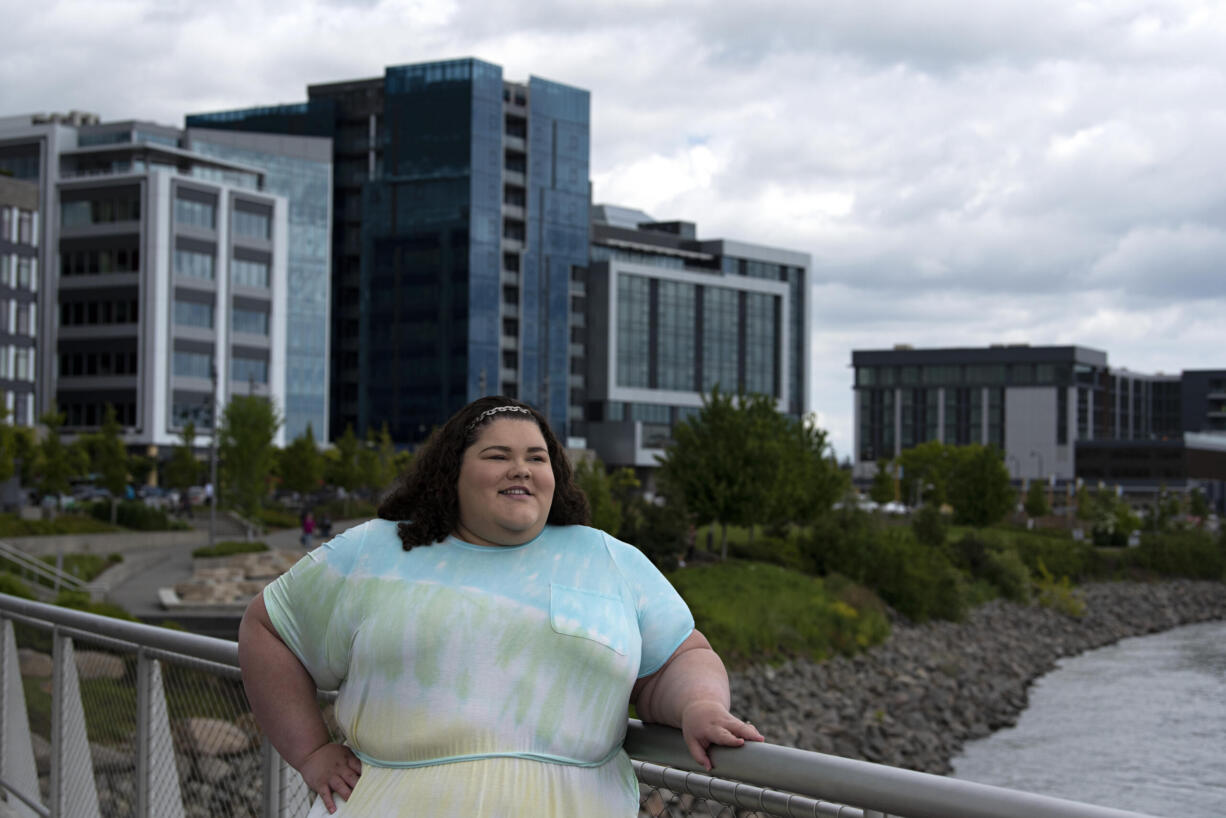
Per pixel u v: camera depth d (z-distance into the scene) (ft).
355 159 441.68
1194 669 151.12
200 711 13.97
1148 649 173.78
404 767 8.78
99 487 255.91
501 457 8.95
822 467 179.52
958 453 391.04
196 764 13.87
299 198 397.19
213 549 153.99
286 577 9.46
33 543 160.56
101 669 16.48
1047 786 87.25
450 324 418.31
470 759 8.56
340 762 9.34
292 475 261.65
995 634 165.27
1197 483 633.20
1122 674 146.41
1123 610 211.82
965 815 6.80
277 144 394.32
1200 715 115.96
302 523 221.05
